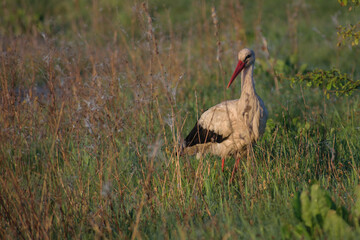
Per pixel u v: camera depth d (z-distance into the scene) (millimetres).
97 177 11211
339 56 24000
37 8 34125
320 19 32281
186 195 10797
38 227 8617
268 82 20172
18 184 9430
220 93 18328
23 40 18844
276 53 23172
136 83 13172
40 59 16141
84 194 10266
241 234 8531
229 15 24812
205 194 11320
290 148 12422
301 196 8398
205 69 21375
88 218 9570
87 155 12109
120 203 10156
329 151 12219
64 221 9430
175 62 17812
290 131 13898
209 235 8539
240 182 10539
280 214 9094
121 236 9070
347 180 11008
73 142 12516
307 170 11328
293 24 26797
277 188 10211
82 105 12219
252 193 10453
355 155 12219
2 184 9352
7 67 13273
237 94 17938
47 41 14766
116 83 13992
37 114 11594
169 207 10234
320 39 27984
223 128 12391
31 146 11453
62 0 35906
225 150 12734
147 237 8977
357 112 15078
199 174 10945
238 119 12141
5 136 9891
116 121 11164
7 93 11242
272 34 28250
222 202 10570
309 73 12570
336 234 7871
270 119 14422
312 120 14570
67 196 9859
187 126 14883
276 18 32031
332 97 16625
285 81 19422
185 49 23469
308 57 24844
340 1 11789
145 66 16688
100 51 19641
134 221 9781
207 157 13297
